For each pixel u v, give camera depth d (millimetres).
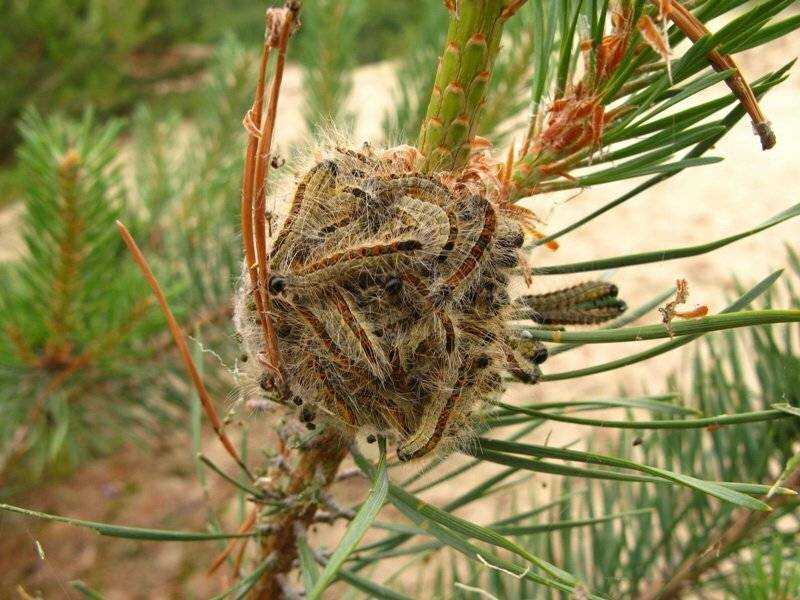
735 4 137
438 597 264
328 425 164
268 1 1316
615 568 253
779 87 887
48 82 1000
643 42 148
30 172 336
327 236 141
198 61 1196
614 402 179
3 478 489
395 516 524
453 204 139
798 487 219
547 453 142
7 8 953
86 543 559
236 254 419
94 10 1004
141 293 365
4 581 538
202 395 180
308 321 140
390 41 1140
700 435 257
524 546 266
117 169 354
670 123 150
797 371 239
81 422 415
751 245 686
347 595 271
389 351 140
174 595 526
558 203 159
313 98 479
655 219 736
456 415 140
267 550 193
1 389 376
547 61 160
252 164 130
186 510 575
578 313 164
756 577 199
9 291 385
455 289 136
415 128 415
